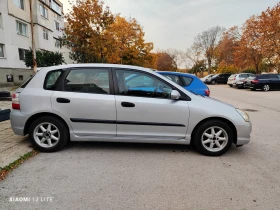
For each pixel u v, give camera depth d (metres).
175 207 2.45
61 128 3.97
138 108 3.87
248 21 30.53
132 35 32.19
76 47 19.81
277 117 7.74
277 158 3.91
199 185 2.93
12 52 20.05
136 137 3.97
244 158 3.89
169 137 3.98
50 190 2.75
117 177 3.11
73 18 18.77
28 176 3.10
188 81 6.44
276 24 24.16
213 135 3.96
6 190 2.73
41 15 24.67
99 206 2.45
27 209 2.38
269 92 17.88
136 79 4.01
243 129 3.95
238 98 13.76
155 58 46.66
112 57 24.11
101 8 18.77
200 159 3.81
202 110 3.89
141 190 2.78
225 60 42.91
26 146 4.21
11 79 19.73
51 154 3.93
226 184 2.96
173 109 3.88
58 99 3.91
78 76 4.02
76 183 2.93
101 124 3.95
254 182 3.02
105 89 3.96
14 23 20.36
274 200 2.60
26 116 3.95
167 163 3.62
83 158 3.76
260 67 34.59
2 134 5.00
